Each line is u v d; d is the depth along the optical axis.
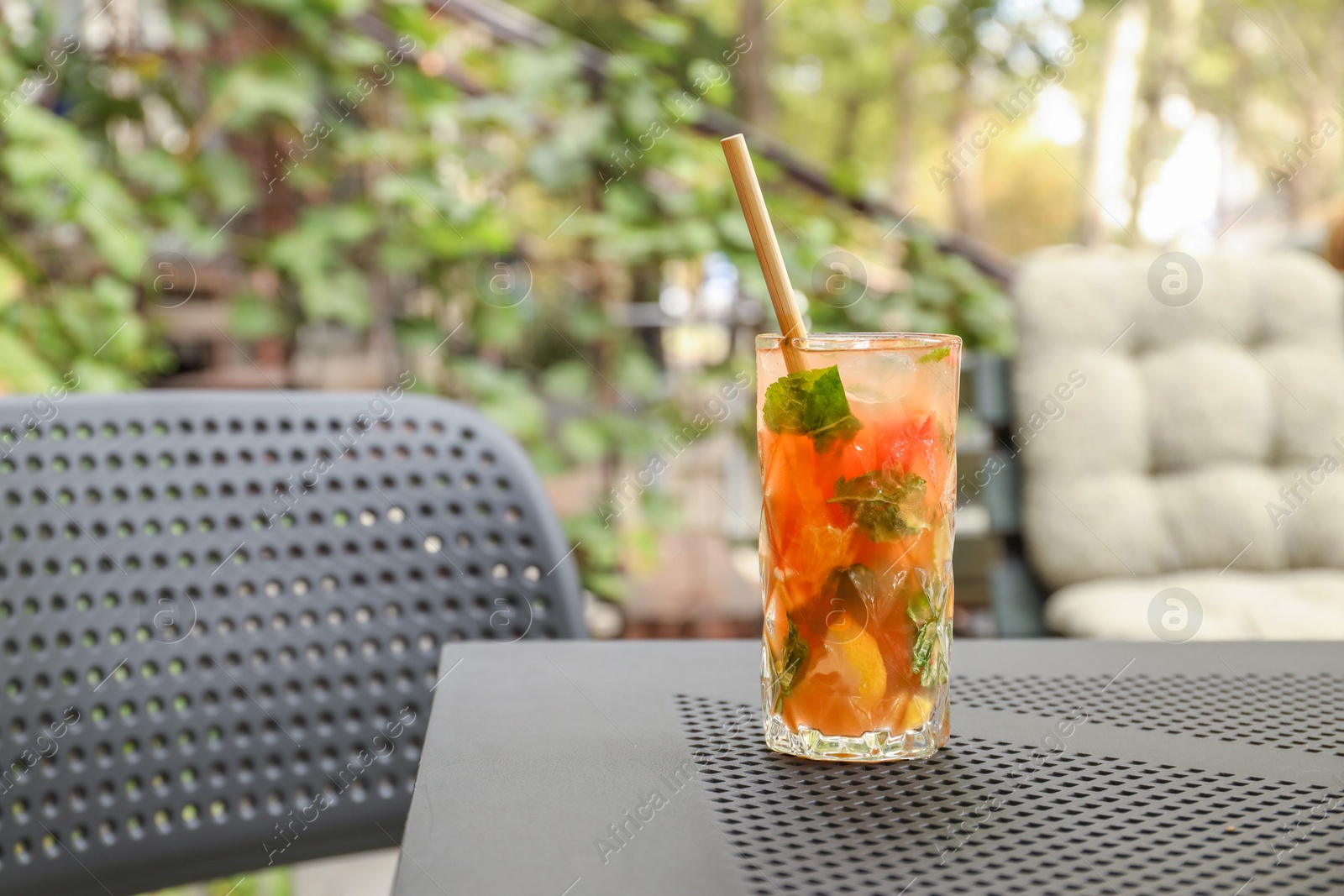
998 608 1.62
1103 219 6.50
